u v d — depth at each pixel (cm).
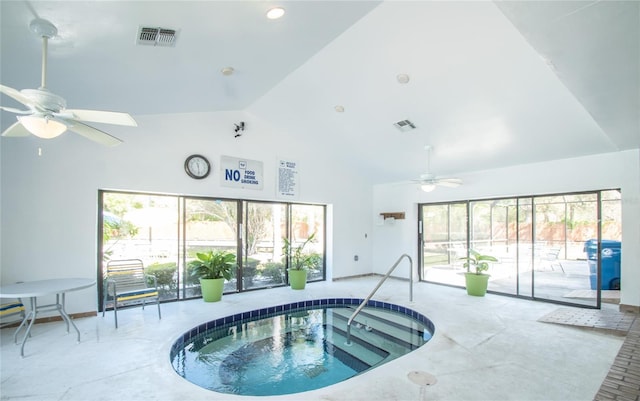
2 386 254
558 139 456
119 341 349
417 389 249
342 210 763
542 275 552
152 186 495
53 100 207
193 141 539
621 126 353
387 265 793
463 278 655
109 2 192
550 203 547
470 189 637
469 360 302
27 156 404
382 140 579
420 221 742
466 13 289
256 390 282
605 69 233
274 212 665
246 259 618
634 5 164
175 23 236
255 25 267
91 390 248
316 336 418
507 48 317
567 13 174
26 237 400
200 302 527
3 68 253
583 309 478
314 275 736
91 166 447
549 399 235
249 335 420
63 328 391
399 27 320
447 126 479
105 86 328
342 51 372
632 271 454
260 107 571
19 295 300
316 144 682
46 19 198
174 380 264
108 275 448
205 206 570
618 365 292
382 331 436
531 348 331
